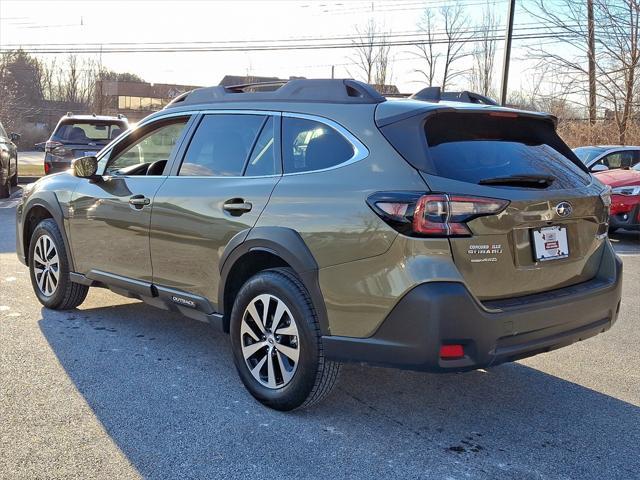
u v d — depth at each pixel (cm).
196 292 408
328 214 328
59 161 1255
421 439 334
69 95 7019
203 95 443
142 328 511
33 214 567
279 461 306
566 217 339
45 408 355
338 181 333
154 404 366
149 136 489
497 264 311
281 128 379
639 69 2055
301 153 363
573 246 352
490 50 3412
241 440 326
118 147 496
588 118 2198
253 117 399
